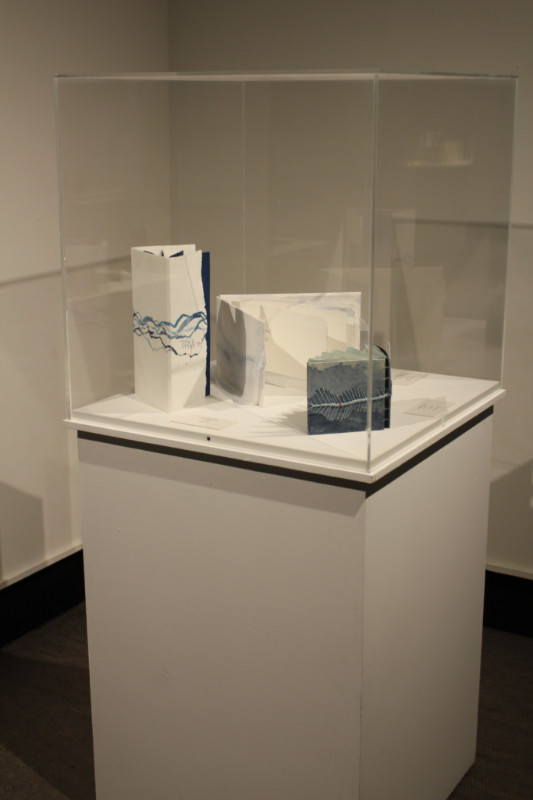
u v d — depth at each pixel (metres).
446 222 1.63
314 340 1.66
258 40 2.85
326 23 2.73
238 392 1.76
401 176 1.43
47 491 2.86
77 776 2.18
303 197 1.68
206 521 1.64
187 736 1.81
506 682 2.57
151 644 1.79
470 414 1.79
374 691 1.60
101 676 1.90
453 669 2.01
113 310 1.73
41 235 2.68
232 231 1.81
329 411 1.54
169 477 1.66
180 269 1.61
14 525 2.76
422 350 1.67
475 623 2.11
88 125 1.62
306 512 1.52
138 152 1.71
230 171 1.76
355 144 1.53
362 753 1.60
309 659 1.59
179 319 1.65
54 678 2.59
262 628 1.63
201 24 2.93
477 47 2.54
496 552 2.88
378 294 1.43
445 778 2.06
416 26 2.61
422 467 1.66
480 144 1.72
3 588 2.74
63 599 2.96
